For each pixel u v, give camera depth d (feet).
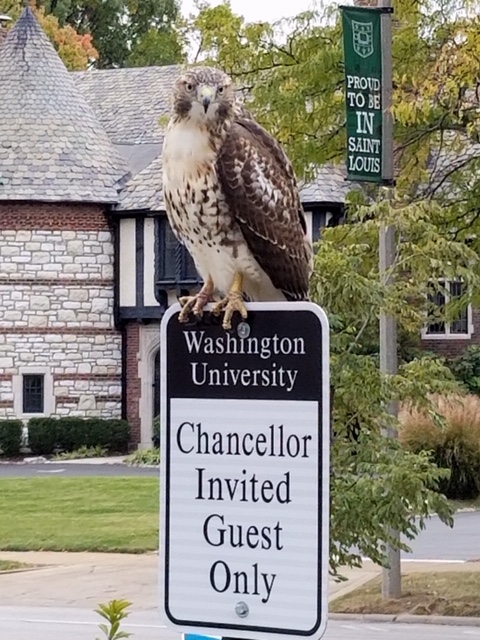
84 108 110.01
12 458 103.30
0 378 104.88
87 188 106.01
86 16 199.00
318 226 98.02
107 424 104.83
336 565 34.40
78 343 105.91
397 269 35.94
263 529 12.37
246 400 12.58
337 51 52.13
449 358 105.40
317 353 12.34
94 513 67.10
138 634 39.93
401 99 46.60
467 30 46.55
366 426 34.30
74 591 48.47
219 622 12.43
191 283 102.94
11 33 111.45
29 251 105.29
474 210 51.62
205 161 16.22
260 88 53.52
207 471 12.67
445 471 35.19
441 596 44.32
